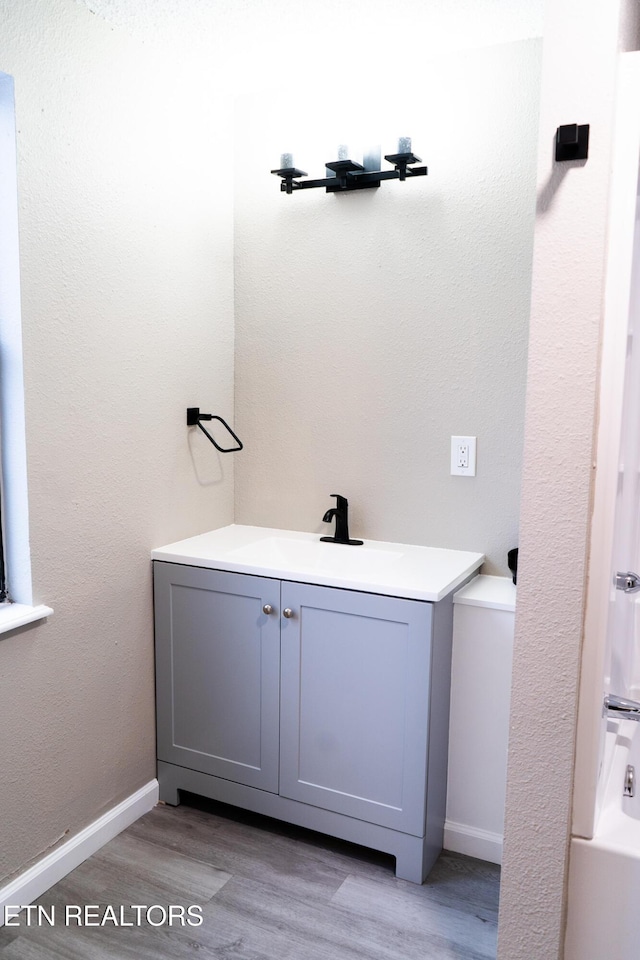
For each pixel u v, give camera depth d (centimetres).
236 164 252
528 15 193
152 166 217
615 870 133
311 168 241
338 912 188
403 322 232
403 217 228
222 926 183
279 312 251
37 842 195
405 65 223
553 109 121
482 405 224
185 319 236
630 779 161
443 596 192
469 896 195
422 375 232
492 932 182
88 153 194
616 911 134
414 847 198
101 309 203
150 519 228
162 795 238
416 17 196
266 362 255
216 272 248
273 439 258
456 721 209
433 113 221
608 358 124
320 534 254
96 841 212
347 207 236
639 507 174
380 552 231
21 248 177
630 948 134
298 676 210
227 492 265
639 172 131
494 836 208
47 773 197
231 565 216
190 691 229
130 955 173
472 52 214
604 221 120
